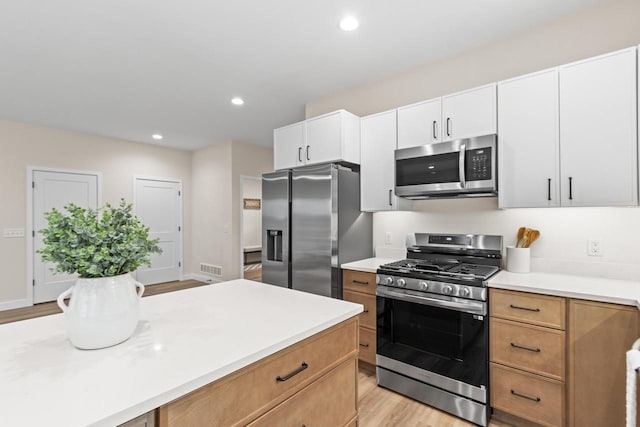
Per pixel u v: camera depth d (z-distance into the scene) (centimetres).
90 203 490
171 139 532
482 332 192
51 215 94
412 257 280
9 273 422
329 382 123
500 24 223
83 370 82
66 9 201
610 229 200
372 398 223
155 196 569
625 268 194
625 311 154
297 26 223
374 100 312
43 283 449
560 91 193
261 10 205
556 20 218
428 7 204
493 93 217
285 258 301
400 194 251
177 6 200
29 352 93
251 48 251
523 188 204
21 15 206
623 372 155
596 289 171
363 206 289
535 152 200
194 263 615
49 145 454
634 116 171
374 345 248
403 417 202
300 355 110
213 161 578
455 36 237
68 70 283
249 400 93
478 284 193
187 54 259
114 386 74
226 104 371
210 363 86
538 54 225
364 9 206
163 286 548
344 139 276
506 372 188
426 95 278
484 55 249
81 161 483
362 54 262
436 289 208
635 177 170
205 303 143
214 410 84
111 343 96
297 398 109
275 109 389
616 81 176
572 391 168
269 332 108
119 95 341
